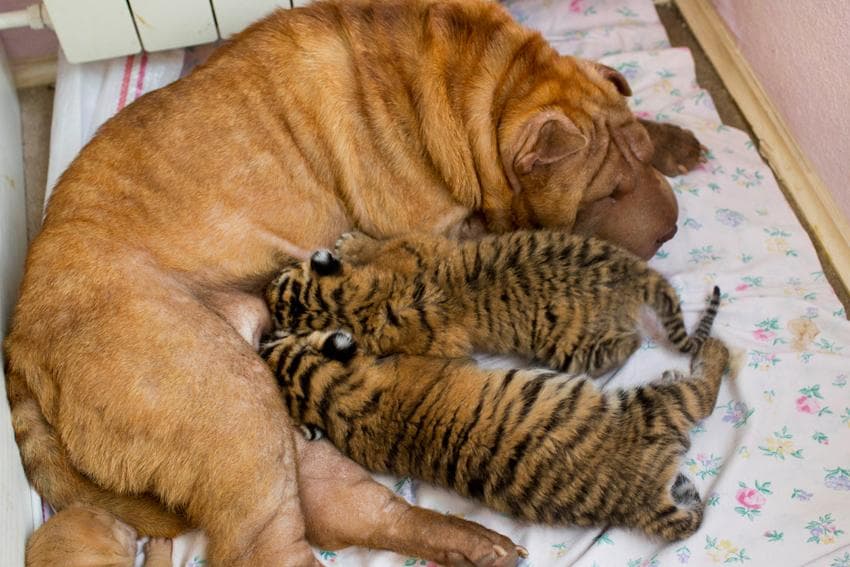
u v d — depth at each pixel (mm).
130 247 1084
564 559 1067
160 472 1034
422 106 1149
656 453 1044
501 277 1134
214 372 1042
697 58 1493
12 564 1007
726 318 1199
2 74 1442
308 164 1153
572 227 1184
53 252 1069
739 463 1099
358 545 1082
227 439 1030
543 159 1104
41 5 1356
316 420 1102
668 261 1263
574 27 1504
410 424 1076
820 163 1300
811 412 1126
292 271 1154
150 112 1133
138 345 1034
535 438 1042
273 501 1038
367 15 1152
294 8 1176
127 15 1330
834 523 1061
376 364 1113
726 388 1155
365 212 1193
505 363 1188
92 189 1103
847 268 1273
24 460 1066
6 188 1309
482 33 1155
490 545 1039
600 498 1037
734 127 1422
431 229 1206
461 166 1169
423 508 1080
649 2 1516
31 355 1051
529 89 1146
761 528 1064
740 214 1293
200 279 1131
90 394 1027
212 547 1041
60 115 1374
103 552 1034
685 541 1059
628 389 1084
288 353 1119
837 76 1235
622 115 1160
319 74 1142
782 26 1325
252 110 1134
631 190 1167
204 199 1118
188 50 1443
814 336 1184
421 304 1138
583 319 1130
